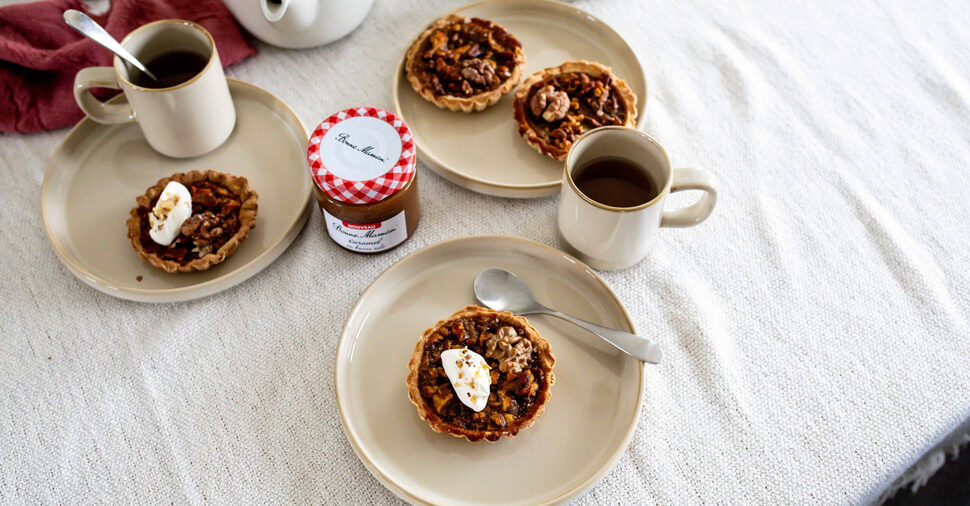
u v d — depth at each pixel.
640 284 0.85
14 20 0.92
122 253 0.84
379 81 0.95
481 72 0.90
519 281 0.82
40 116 0.90
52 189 0.86
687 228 0.87
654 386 0.80
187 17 0.95
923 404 0.79
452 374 0.75
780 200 0.89
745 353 0.82
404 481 0.75
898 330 0.83
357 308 0.80
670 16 1.00
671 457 0.78
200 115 0.85
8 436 0.78
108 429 0.79
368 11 0.97
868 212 0.88
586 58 0.96
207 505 0.76
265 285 0.84
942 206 0.88
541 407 0.76
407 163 0.79
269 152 0.89
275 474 0.77
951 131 0.93
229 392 0.80
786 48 0.98
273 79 0.95
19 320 0.82
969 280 0.85
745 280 0.85
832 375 0.81
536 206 0.88
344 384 0.78
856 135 0.92
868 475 0.77
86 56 0.91
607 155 0.83
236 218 0.84
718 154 0.91
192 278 0.83
